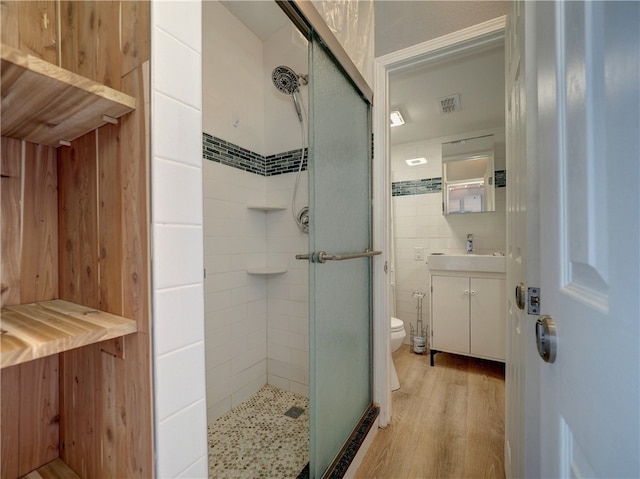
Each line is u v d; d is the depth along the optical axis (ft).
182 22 1.87
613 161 1.16
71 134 2.02
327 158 4.10
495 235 9.11
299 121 6.46
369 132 5.58
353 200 4.96
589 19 1.35
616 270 1.13
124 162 1.79
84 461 2.09
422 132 9.33
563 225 1.68
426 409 6.00
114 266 1.86
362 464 4.53
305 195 6.42
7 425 2.02
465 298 7.76
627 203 1.07
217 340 5.80
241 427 5.46
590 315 1.33
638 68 1.00
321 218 3.92
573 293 1.53
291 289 6.64
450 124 8.76
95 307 1.99
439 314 8.07
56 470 2.18
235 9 6.02
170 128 1.78
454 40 4.84
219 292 5.85
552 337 1.76
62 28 2.21
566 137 1.64
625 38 1.07
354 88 5.01
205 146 5.55
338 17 4.49
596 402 1.26
